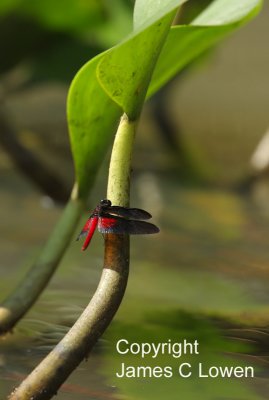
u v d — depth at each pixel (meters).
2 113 1.44
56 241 0.92
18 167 1.46
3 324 0.92
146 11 0.79
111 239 0.76
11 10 1.39
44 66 1.51
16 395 0.75
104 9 1.44
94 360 0.89
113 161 0.77
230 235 1.39
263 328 0.97
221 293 1.07
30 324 0.96
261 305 1.03
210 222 1.49
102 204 0.76
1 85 1.51
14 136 1.45
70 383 0.85
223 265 1.19
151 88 0.90
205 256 1.24
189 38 0.88
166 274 1.13
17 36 1.45
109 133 0.88
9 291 1.05
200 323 0.98
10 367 0.88
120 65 0.77
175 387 0.84
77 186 0.92
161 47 0.78
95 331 0.75
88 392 0.83
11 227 1.39
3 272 1.12
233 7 0.89
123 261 0.76
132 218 0.76
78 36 1.48
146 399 0.82
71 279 1.11
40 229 1.39
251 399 0.83
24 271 1.13
